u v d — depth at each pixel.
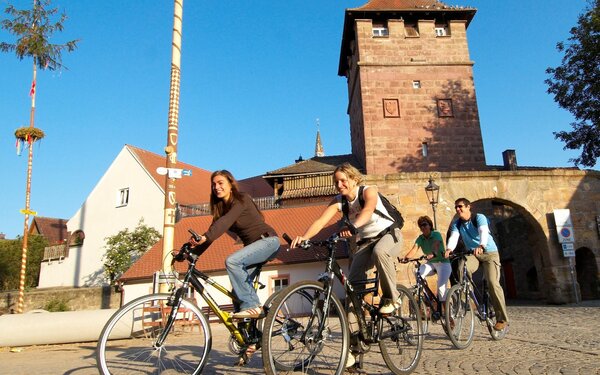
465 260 6.62
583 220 15.83
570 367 4.57
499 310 6.56
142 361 3.95
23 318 10.16
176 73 12.41
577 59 23.52
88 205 36.69
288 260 22.00
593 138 24.58
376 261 4.25
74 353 8.80
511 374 4.35
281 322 3.68
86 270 35.34
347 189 4.41
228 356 6.11
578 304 14.16
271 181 32.84
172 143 12.09
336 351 3.92
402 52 32.16
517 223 23.11
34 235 41.81
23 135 23.80
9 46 24.55
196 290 4.23
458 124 31.34
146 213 34.44
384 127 30.70
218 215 4.61
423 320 6.12
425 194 14.98
